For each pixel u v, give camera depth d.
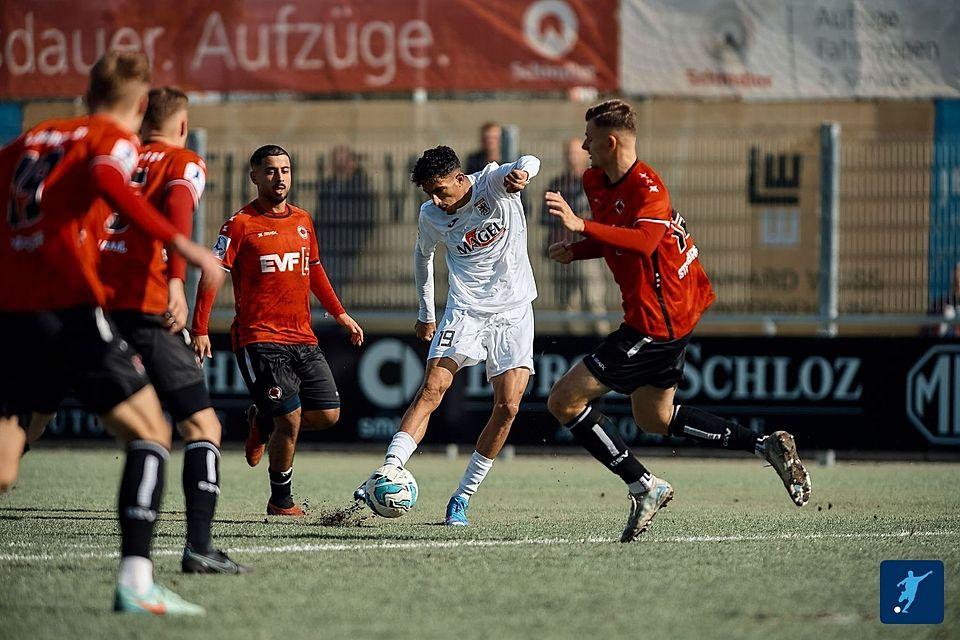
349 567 18.78
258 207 26.61
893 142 40.16
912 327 41.62
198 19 49.91
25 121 51.91
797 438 39.31
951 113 49.97
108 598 16.25
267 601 16.05
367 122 54.16
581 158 40.78
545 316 41.16
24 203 15.09
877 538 22.25
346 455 42.19
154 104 18.83
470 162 41.25
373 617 15.11
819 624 14.95
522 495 30.44
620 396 40.19
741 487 32.47
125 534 15.30
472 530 23.52
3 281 15.14
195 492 17.77
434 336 25.20
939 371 38.88
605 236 20.47
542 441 40.41
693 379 39.78
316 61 49.50
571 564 19.14
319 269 27.42
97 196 15.07
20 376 15.48
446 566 18.92
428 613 15.38
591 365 21.58
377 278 41.66
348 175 41.69
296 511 26.42
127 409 15.48
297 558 19.67
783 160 40.44
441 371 24.70
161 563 18.91
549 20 48.34
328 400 26.86
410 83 48.97
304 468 37.66
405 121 53.91
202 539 17.80
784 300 40.62
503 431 24.80
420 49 48.91
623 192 21.42
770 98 47.66
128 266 17.78
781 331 42.03
